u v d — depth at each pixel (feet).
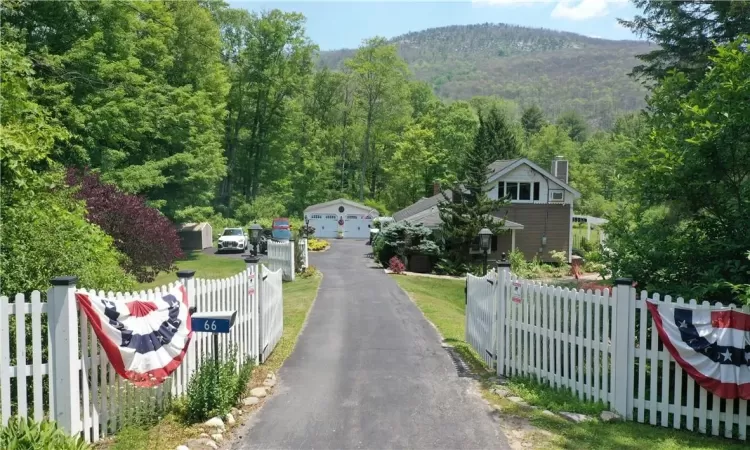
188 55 135.74
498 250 114.73
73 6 83.25
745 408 21.53
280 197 208.03
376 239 113.19
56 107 73.10
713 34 66.59
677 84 32.48
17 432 15.40
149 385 20.67
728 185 26.94
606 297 24.27
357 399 26.18
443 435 21.84
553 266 109.50
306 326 44.98
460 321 49.39
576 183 194.29
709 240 26.55
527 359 28.91
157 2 114.52
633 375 23.76
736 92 25.84
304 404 25.46
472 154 129.39
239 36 188.44
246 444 21.01
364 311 52.39
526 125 309.63
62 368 18.49
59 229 26.53
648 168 28.96
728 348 21.54
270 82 190.90
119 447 19.33
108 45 94.32
